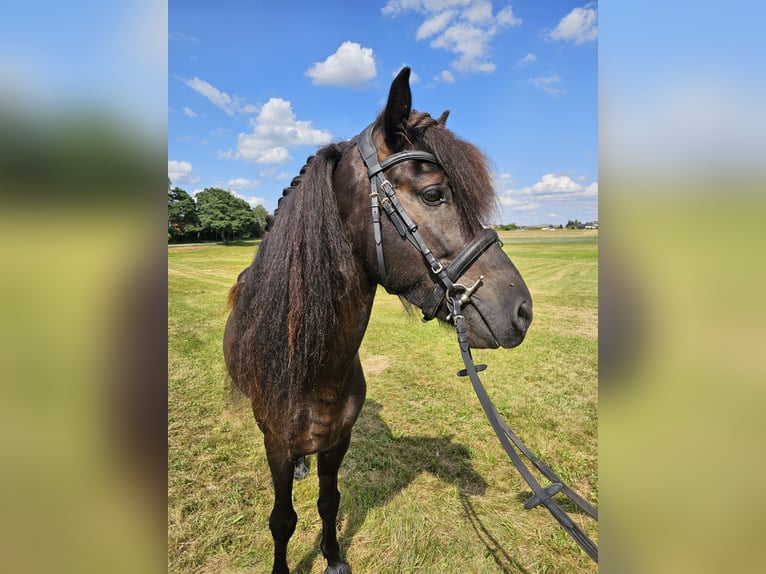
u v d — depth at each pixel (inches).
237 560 93.5
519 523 106.0
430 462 132.5
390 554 95.7
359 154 59.6
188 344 269.0
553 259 1044.5
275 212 73.4
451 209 55.7
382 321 369.4
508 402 181.6
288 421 64.1
